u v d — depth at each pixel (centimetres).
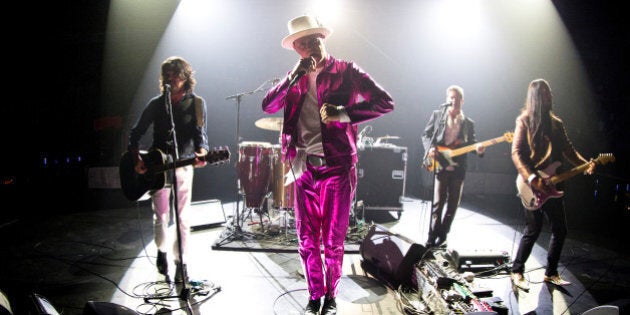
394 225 499
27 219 496
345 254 367
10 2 663
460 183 377
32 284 287
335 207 228
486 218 554
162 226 290
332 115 210
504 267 325
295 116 226
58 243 392
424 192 644
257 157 397
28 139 749
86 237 415
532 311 260
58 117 778
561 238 297
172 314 242
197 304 257
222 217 475
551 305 270
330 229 232
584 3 628
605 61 684
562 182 292
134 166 269
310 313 234
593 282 315
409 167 881
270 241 395
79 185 723
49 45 760
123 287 284
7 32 713
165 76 271
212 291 278
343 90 222
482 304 243
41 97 773
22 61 749
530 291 292
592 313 205
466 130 380
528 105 293
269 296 272
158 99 277
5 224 469
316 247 237
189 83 279
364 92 221
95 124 764
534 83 290
